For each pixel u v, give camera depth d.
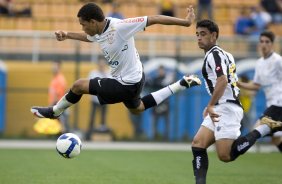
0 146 62.47
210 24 30.52
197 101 71.38
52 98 66.44
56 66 66.75
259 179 39.38
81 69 72.31
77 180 37.56
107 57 30.67
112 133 70.44
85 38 32.34
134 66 30.48
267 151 62.22
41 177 38.78
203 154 30.75
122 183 36.53
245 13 81.81
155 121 71.00
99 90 30.64
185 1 84.94
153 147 64.81
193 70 71.44
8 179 37.62
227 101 30.78
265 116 39.31
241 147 30.84
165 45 73.12
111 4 83.56
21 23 80.62
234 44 72.50
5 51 72.94
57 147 31.28
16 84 72.25
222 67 29.56
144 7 83.69
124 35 29.91
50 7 83.69
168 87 32.78
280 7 86.50
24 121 72.06
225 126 30.55
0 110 71.50
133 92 30.64
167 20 29.86
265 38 41.75
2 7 81.12
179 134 71.38
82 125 71.31
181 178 39.34
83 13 29.73
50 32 74.75
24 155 53.44
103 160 50.69
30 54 73.19
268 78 41.94
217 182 37.66
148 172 42.62
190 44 72.62
